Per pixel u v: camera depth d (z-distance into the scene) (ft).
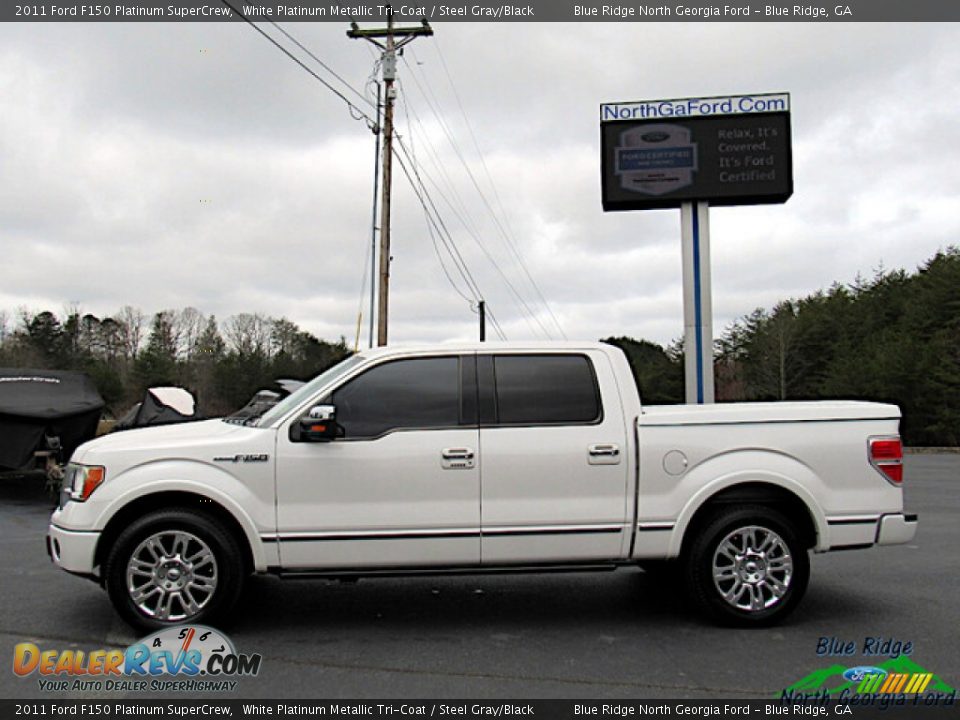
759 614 18.21
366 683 15.10
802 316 184.34
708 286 48.78
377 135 71.00
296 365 182.91
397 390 18.40
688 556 18.42
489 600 21.09
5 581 23.15
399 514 17.69
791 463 18.42
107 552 18.01
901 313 172.86
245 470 17.61
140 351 189.88
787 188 48.26
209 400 176.24
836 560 26.07
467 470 17.84
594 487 18.04
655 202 49.37
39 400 42.60
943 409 134.10
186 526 17.43
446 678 15.34
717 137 49.03
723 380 198.18
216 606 17.51
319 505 17.61
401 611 20.02
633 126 49.49
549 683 15.07
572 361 18.80
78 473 17.92
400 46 70.38
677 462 18.26
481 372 18.56
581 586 22.65
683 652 16.75
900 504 18.74
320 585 22.72
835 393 156.04
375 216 71.26
